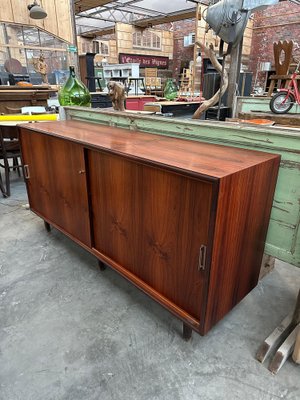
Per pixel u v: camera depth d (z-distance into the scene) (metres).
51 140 1.61
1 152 2.71
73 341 1.25
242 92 2.70
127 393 1.04
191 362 1.16
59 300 1.50
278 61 3.21
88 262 1.82
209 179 0.86
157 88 6.29
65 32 4.91
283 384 1.07
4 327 1.33
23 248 1.97
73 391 1.05
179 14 8.42
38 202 2.04
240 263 1.15
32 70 4.71
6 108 3.38
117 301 1.49
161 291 1.26
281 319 1.37
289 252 1.25
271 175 1.12
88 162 1.40
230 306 1.22
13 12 4.36
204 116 1.93
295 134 1.08
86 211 1.54
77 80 2.32
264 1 1.44
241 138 1.24
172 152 1.16
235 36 1.58
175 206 1.04
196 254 1.03
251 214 1.09
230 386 1.06
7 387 1.06
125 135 1.53
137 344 1.24
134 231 1.29
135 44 9.30
